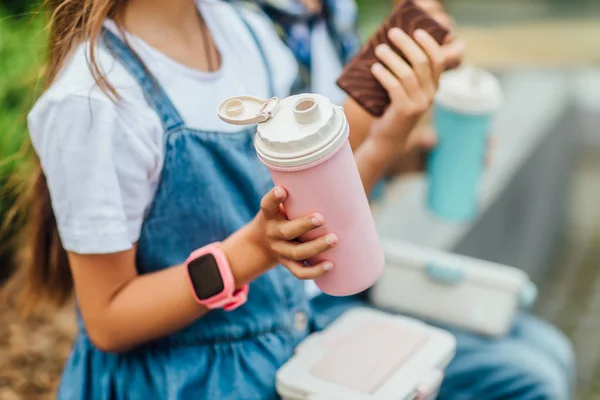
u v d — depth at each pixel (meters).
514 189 2.86
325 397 1.27
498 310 1.81
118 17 1.24
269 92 1.48
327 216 1.09
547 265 3.71
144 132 1.19
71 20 1.22
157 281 1.23
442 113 1.95
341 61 2.17
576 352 3.08
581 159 4.17
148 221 1.26
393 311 1.95
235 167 1.30
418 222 2.34
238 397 1.32
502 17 6.24
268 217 1.11
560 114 3.52
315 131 1.02
